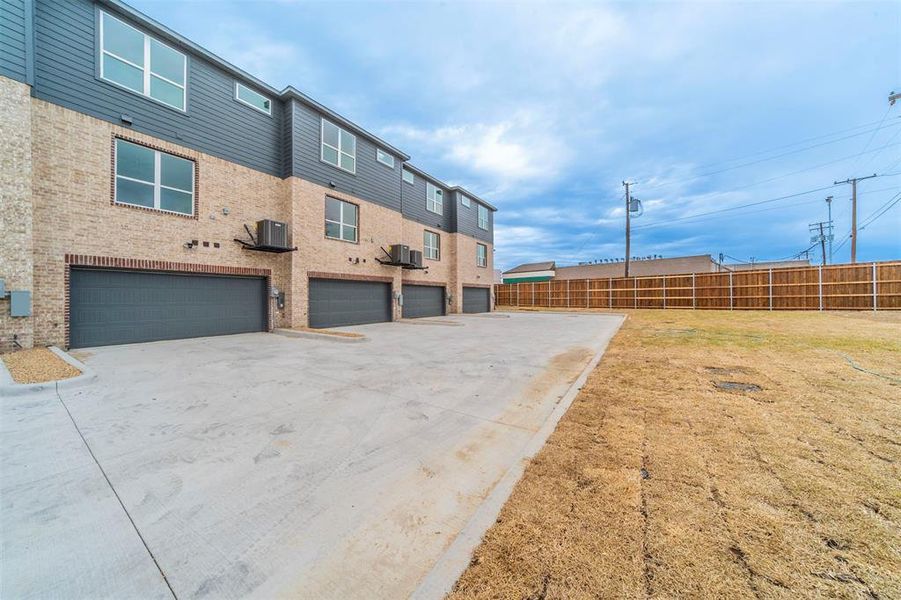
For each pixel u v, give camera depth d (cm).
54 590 168
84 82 783
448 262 2075
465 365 669
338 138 1333
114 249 822
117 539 204
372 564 186
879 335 908
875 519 205
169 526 216
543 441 326
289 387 517
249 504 239
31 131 705
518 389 511
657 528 200
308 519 224
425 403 452
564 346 888
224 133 1030
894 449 296
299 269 1171
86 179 782
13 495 245
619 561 176
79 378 515
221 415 404
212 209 998
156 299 909
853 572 167
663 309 2294
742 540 189
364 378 571
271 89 1130
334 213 1321
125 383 527
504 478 264
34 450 313
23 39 684
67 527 213
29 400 446
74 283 780
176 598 165
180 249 932
